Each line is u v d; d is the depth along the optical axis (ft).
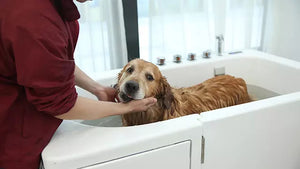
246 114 3.50
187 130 3.15
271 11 7.62
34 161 2.87
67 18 2.80
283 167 4.26
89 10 5.75
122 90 3.65
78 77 3.88
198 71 6.00
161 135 3.04
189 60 6.10
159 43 6.62
